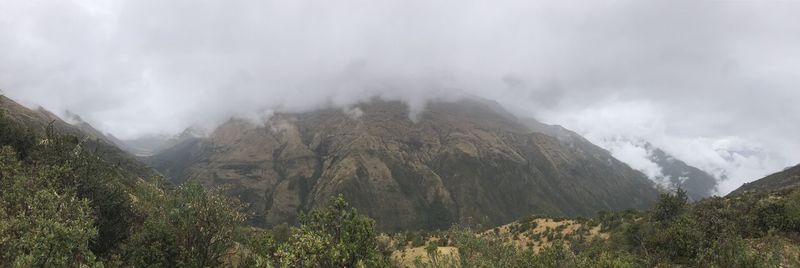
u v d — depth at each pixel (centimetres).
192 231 2808
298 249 2331
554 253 3722
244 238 3319
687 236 3988
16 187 2422
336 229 2588
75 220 2195
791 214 4419
